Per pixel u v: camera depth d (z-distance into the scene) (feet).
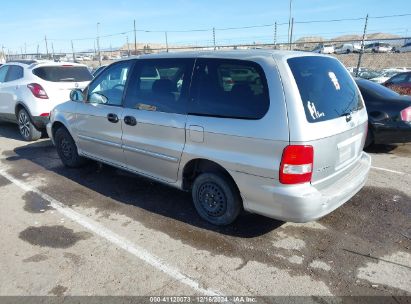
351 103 12.05
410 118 19.85
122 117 14.43
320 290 9.33
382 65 90.02
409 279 9.73
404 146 22.66
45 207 14.32
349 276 9.87
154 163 13.66
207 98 11.72
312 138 9.84
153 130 13.25
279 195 10.18
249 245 11.40
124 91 14.58
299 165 9.85
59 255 10.96
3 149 23.13
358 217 13.17
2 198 15.25
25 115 24.84
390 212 13.55
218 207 12.23
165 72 13.05
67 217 13.44
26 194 15.64
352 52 104.17
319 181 10.51
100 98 15.76
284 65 10.34
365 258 10.68
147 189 15.96
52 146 23.71
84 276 9.97
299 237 11.84
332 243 11.48
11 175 18.06
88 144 16.84
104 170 18.51
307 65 11.00
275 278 9.81
